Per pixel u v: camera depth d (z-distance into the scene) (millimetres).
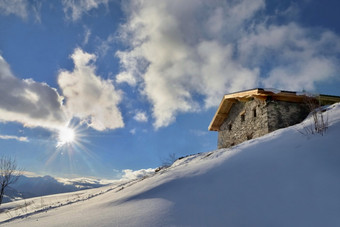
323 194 3025
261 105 11578
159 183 5824
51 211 7344
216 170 5223
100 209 5055
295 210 2867
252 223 2803
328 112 7043
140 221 3424
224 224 2895
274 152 5043
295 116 11148
